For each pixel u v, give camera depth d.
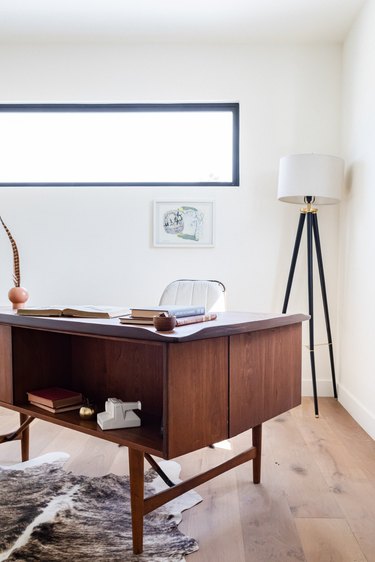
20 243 3.24
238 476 1.83
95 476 1.77
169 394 1.13
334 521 1.47
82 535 1.35
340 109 3.16
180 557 1.25
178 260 3.21
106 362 1.71
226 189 3.20
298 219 3.18
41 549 1.27
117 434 1.29
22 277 3.24
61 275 3.24
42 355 1.73
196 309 1.45
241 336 1.36
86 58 3.21
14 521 1.42
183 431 1.17
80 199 3.23
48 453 2.03
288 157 2.77
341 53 3.16
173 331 1.20
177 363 1.15
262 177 3.19
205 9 2.80
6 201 3.23
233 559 1.26
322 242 3.18
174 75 3.20
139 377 1.60
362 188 2.63
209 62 3.20
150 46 3.20
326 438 2.31
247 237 3.19
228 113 3.32
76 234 3.23
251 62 3.19
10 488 1.66
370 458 2.04
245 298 3.20
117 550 1.28
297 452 2.11
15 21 2.93
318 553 1.30
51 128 3.35
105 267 3.23
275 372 1.52
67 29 3.03
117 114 3.33
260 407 1.44
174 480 1.76
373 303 2.40
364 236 2.57
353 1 2.68
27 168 3.34
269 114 3.19
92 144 3.33
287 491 1.69
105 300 3.23
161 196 3.21
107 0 2.71
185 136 3.32
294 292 3.19
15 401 1.63
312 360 2.77
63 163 3.33
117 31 3.05
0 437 1.89
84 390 1.79
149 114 3.32
